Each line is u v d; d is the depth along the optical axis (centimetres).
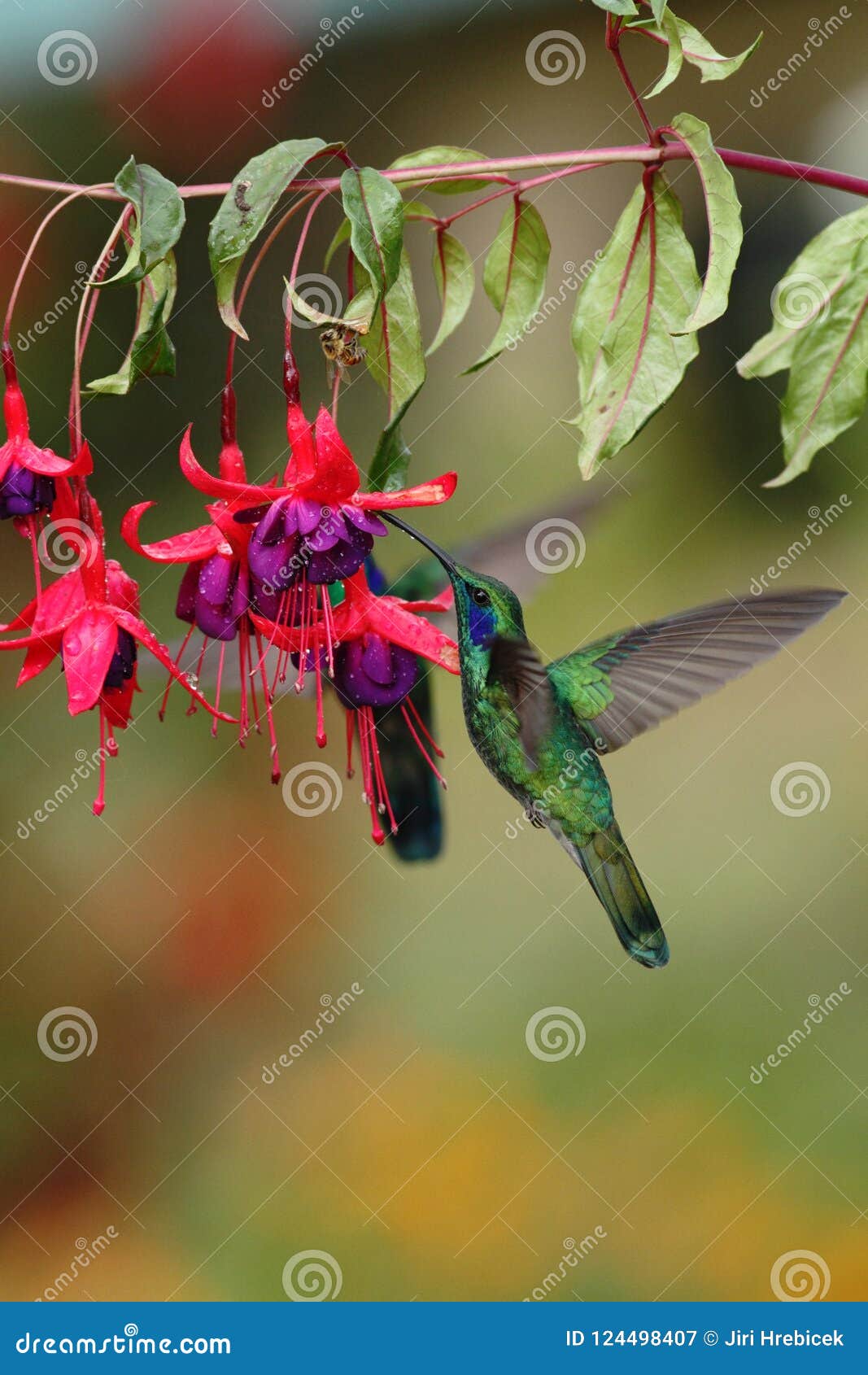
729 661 113
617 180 131
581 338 109
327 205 130
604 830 113
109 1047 130
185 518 129
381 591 122
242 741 108
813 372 108
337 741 133
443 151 111
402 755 122
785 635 112
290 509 106
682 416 133
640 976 131
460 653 111
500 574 120
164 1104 129
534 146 131
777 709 134
